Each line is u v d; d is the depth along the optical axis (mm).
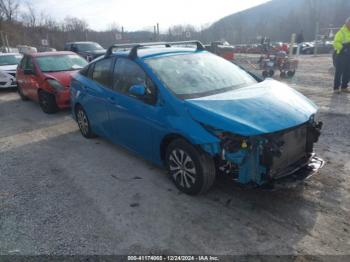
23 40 43188
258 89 4172
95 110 5539
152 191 4113
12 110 9242
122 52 5078
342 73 8953
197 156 3639
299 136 3699
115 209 3764
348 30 8570
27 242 3266
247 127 3270
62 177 4680
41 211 3809
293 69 13047
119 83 4883
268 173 3342
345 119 6516
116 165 4965
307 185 4035
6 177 4777
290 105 3762
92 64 5789
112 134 5238
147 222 3486
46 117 8172
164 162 4262
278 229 3262
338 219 3371
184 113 3703
